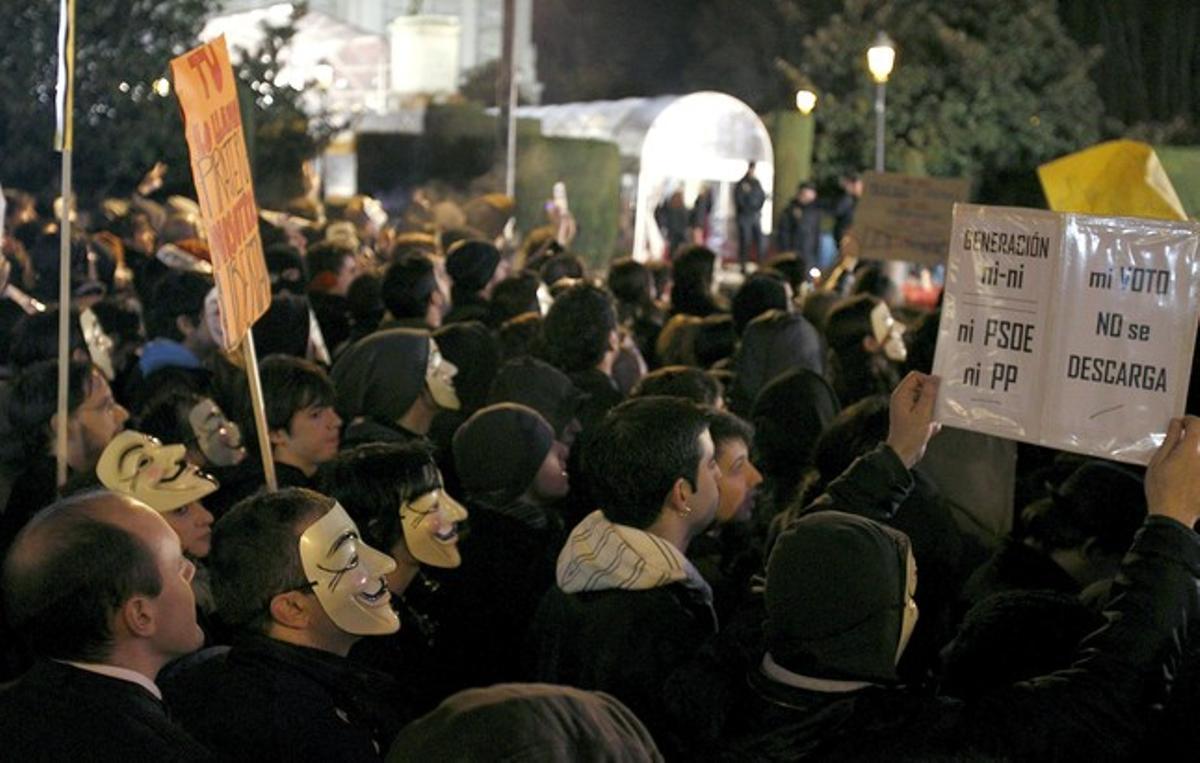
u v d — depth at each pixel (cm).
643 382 581
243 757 334
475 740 207
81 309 729
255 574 347
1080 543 471
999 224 360
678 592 397
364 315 875
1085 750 306
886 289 1024
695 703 342
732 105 2914
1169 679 316
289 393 518
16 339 608
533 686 220
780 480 568
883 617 314
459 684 485
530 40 3778
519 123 2592
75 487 423
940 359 371
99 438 515
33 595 303
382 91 2762
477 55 3512
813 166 3133
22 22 1436
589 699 217
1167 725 340
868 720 309
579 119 3028
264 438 458
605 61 4141
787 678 320
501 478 503
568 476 589
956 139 3066
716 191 3127
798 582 315
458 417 659
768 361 741
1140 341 341
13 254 964
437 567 489
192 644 316
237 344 454
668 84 4106
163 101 1523
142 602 306
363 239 1620
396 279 788
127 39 1526
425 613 486
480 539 495
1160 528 323
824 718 313
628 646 381
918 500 471
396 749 216
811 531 319
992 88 3080
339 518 353
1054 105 3112
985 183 3131
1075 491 468
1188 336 336
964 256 366
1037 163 3117
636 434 403
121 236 1199
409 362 581
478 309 895
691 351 841
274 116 1902
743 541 538
